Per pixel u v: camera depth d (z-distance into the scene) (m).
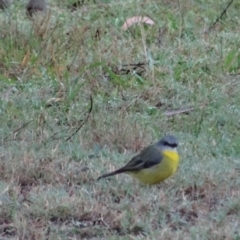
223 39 14.88
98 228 9.14
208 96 12.88
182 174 10.23
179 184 10.03
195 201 9.69
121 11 16.08
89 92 12.98
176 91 13.05
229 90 13.07
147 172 9.84
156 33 15.08
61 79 13.40
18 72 13.61
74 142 11.40
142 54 14.22
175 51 14.33
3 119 12.10
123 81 13.21
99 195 9.89
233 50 14.25
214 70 13.79
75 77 13.43
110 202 9.66
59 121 12.18
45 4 15.63
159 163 9.80
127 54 14.14
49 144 11.33
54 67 13.67
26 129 11.80
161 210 9.45
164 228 8.97
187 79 13.51
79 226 9.23
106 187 9.97
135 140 11.45
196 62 13.89
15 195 9.77
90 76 13.26
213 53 14.32
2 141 11.45
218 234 8.77
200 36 15.10
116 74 13.62
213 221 9.19
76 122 12.09
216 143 11.32
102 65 13.53
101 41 14.64
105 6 16.30
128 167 9.89
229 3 15.93
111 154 11.06
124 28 15.23
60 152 11.07
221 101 12.66
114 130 11.58
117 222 9.19
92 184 10.18
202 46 14.54
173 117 12.32
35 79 13.41
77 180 10.32
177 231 8.91
